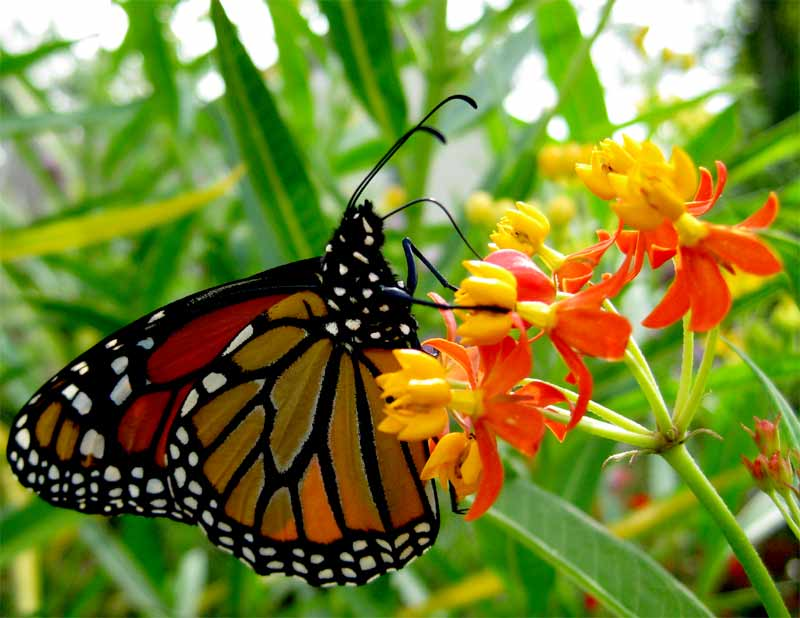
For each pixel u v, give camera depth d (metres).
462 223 0.33
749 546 0.23
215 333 0.28
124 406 0.28
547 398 0.24
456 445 0.24
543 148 0.34
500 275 0.24
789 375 0.29
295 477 0.27
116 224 0.31
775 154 0.34
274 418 0.27
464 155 0.61
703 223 0.23
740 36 1.18
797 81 1.09
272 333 0.27
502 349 0.24
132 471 0.28
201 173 0.46
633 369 0.23
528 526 0.26
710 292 0.23
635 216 0.23
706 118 0.40
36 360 0.48
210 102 0.32
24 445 0.27
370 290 0.27
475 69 0.36
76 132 0.54
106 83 0.48
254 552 0.28
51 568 0.42
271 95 0.29
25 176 0.70
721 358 0.37
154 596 0.34
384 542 0.27
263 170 0.29
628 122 0.34
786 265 0.25
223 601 0.39
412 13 0.37
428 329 0.33
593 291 0.23
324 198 0.40
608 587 0.25
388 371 0.27
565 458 0.31
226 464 0.28
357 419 0.27
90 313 0.35
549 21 0.35
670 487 0.37
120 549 0.35
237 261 0.38
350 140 0.43
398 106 0.33
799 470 0.24
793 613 0.43
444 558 0.35
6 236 0.31
